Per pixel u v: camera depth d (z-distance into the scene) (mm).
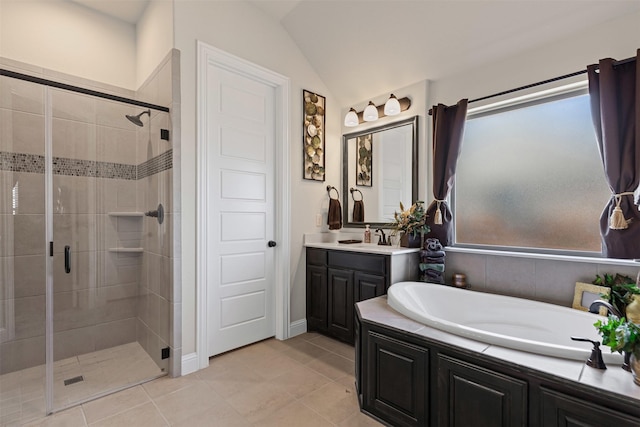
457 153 2596
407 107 2982
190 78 2316
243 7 2662
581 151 2178
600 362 1233
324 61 3156
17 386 2021
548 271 2219
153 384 2131
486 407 1356
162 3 2387
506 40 2316
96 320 2441
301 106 3158
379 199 3223
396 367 1685
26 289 2158
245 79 2756
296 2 2713
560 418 1175
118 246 2529
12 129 2174
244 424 1727
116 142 2480
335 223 3346
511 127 2500
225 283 2615
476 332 1528
